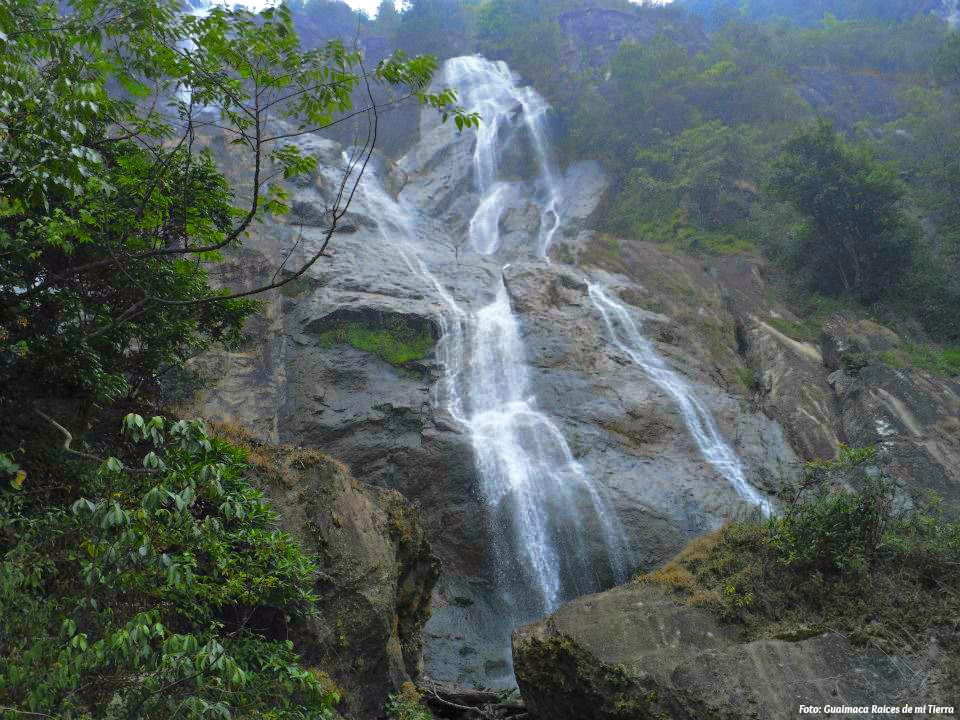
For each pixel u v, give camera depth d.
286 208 7.66
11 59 6.79
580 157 44.00
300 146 36.41
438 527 19.67
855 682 8.72
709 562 11.22
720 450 22.62
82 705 5.21
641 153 40.84
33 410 8.14
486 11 53.97
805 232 32.06
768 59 51.12
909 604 9.65
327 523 10.98
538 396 23.00
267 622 9.30
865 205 29.78
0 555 6.04
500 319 26.11
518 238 35.78
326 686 9.37
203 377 20.84
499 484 19.89
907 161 38.31
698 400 24.44
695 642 9.82
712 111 43.47
